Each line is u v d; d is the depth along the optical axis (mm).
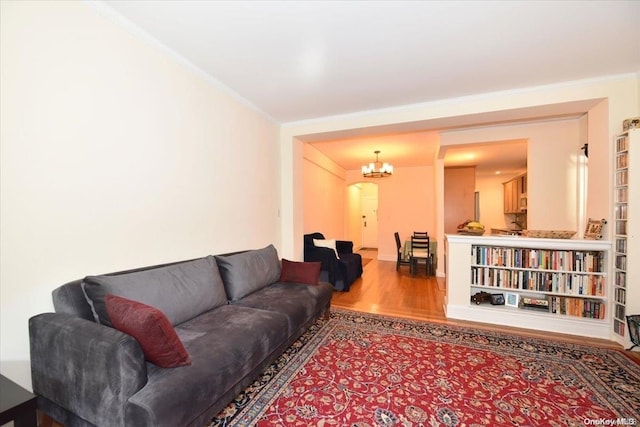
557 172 3812
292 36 2080
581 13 1831
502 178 8125
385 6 1774
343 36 2082
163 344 1318
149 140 2113
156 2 1727
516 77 2701
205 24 1942
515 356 2324
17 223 1441
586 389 1882
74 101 1656
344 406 1711
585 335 2762
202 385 1348
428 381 1970
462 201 6555
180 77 2375
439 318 3234
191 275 2123
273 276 3023
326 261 4430
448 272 3303
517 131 3984
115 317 1393
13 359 1445
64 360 1329
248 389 1867
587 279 2828
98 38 1771
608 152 2664
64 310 1533
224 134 2906
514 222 7750
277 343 2010
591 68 2525
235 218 3090
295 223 4188
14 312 1445
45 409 1435
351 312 3424
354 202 9789
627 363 2213
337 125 3775
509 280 3104
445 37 2094
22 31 1438
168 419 1174
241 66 2510
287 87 2932
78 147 1681
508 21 1915
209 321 1957
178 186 2367
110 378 1203
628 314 2467
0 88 1369
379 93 3068
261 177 3594
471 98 3131
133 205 2006
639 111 2570
